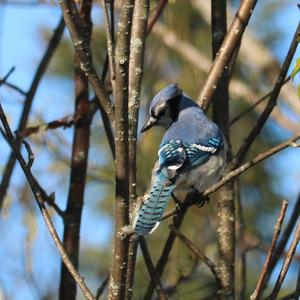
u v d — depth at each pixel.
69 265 8.62
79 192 11.84
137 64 9.24
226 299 10.62
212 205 15.12
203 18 17.64
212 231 15.01
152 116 11.99
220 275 10.75
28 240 12.54
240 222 12.21
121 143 8.40
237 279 13.09
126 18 8.28
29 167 9.03
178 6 17.03
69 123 12.20
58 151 14.33
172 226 10.78
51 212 13.54
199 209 15.03
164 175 10.50
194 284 13.88
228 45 11.18
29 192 13.54
